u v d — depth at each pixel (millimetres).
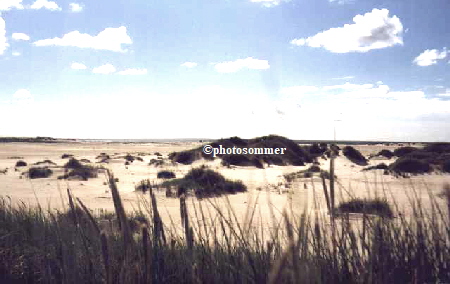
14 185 22047
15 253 3754
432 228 2492
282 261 1268
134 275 2307
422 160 28453
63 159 50812
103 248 2020
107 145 115375
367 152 69625
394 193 10781
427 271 2297
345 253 2371
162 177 26703
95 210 11242
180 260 2633
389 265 2287
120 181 24453
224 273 2596
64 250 2648
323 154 44656
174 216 8805
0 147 82375
